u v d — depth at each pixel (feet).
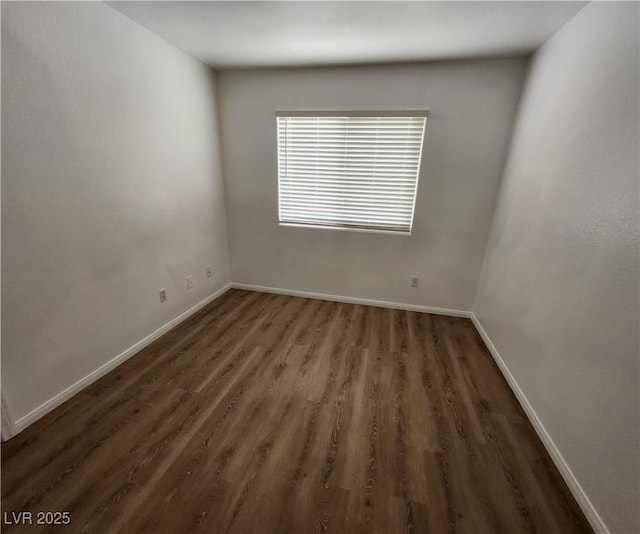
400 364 7.08
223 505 3.92
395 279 9.80
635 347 3.43
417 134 8.32
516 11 5.19
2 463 4.39
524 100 7.05
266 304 10.10
